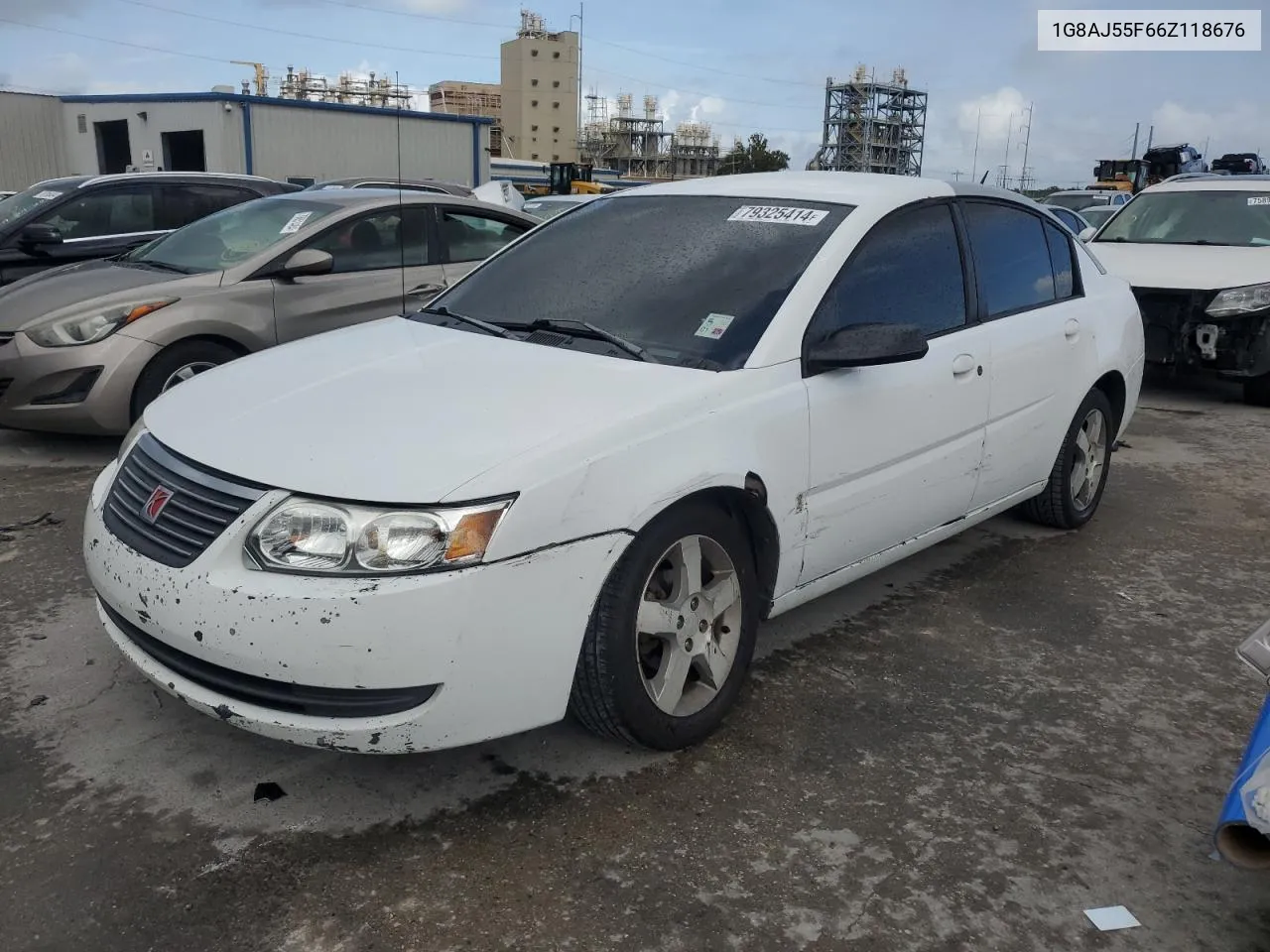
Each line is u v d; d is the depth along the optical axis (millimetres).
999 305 4250
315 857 2568
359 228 6566
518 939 2312
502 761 3006
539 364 3172
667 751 3039
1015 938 2375
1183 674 3688
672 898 2459
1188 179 9672
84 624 3771
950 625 4047
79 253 8688
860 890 2514
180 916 2355
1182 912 2479
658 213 4027
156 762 2947
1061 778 3014
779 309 3314
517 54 128875
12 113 33844
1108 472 5945
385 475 2529
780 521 3207
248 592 2477
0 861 2520
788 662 3686
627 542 2721
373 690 2488
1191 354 7934
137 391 5734
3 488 5324
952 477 3984
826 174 4215
